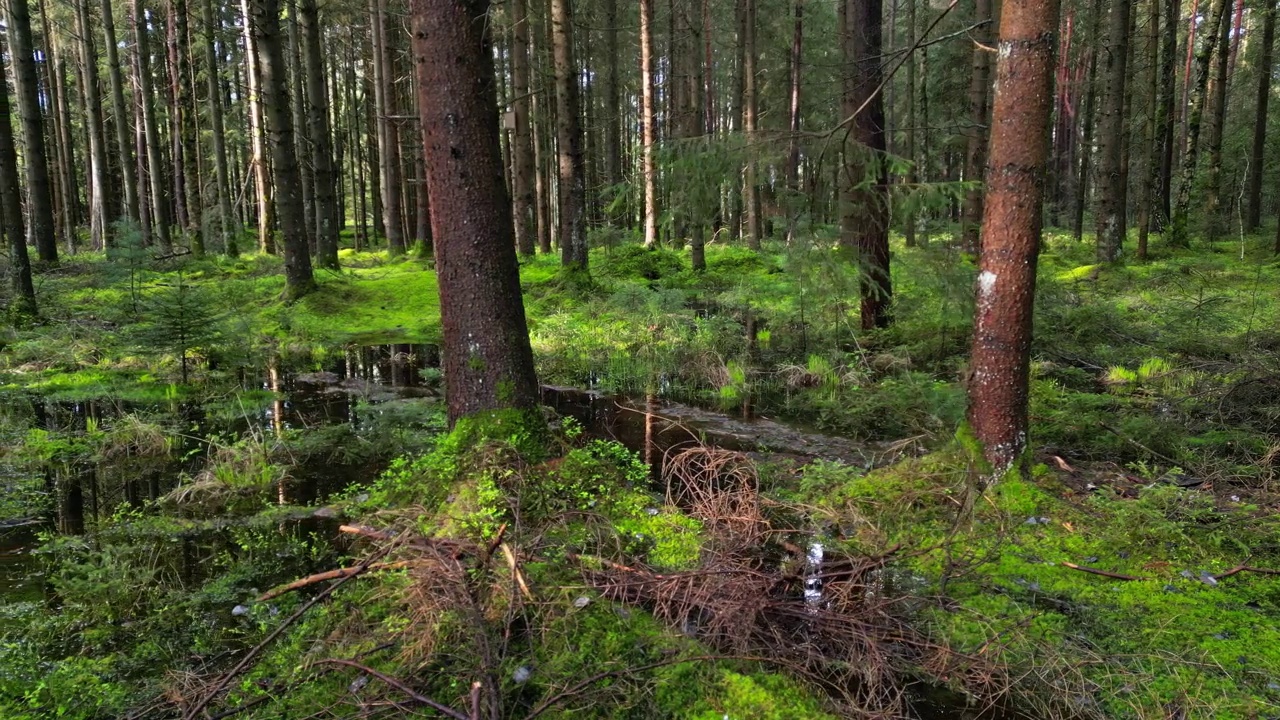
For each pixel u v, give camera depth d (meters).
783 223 6.26
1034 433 6.03
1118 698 2.84
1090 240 23.00
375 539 3.76
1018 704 2.86
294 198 13.42
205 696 2.67
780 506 4.63
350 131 31.94
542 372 9.55
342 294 14.05
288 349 10.87
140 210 24.98
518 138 18.53
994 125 4.41
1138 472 5.27
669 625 3.09
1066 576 3.77
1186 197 17.31
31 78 12.07
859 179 6.35
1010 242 4.42
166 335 8.45
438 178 4.68
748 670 2.83
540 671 2.74
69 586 3.78
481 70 4.59
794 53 20.25
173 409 7.64
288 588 3.35
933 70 24.83
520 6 16.33
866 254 6.91
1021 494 4.47
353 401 8.11
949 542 3.75
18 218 10.66
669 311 12.51
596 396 8.52
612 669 2.75
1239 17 24.30
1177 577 3.77
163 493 5.31
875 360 8.80
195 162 19.05
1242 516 4.27
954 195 5.59
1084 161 26.91
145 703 2.83
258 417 7.40
